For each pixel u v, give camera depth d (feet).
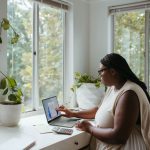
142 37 8.82
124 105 4.63
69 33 8.94
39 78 7.91
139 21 8.86
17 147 4.20
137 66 8.97
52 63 8.46
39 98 7.90
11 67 6.93
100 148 5.18
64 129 5.49
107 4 9.22
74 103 8.86
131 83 4.97
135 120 4.66
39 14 7.86
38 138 4.92
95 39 9.52
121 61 5.14
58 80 8.73
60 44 8.80
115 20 9.41
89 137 5.61
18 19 7.14
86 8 9.49
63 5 8.57
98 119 5.38
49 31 8.30
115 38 9.43
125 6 8.89
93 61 9.55
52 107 6.64
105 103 5.47
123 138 4.57
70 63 8.95
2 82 6.10
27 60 7.50
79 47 9.16
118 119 4.63
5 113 5.81
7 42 6.53
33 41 7.70
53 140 4.80
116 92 5.18
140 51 8.88
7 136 4.99
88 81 8.45
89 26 9.59
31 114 7.39
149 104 4.90
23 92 7.35
